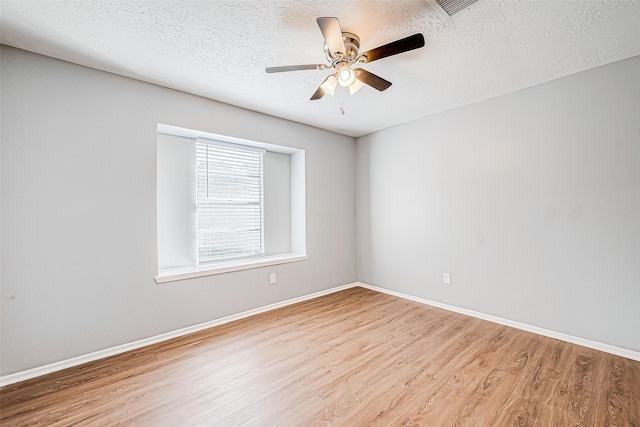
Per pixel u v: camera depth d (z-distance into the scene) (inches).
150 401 67.9
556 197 98.9
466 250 123.3
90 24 68.4
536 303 103.9
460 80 99.3
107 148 90.7
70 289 84.0
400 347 94.0
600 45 78.2
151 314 98.4
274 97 112.7
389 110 128.0
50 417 62.6
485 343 96.2
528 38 75.0
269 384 74.4
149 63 86.8
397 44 64.9
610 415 61.6
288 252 157.2
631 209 85.0
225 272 116.9
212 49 80.0
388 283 156.2
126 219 93.8
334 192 161.8
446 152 129.3
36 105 79.6
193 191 123.6
